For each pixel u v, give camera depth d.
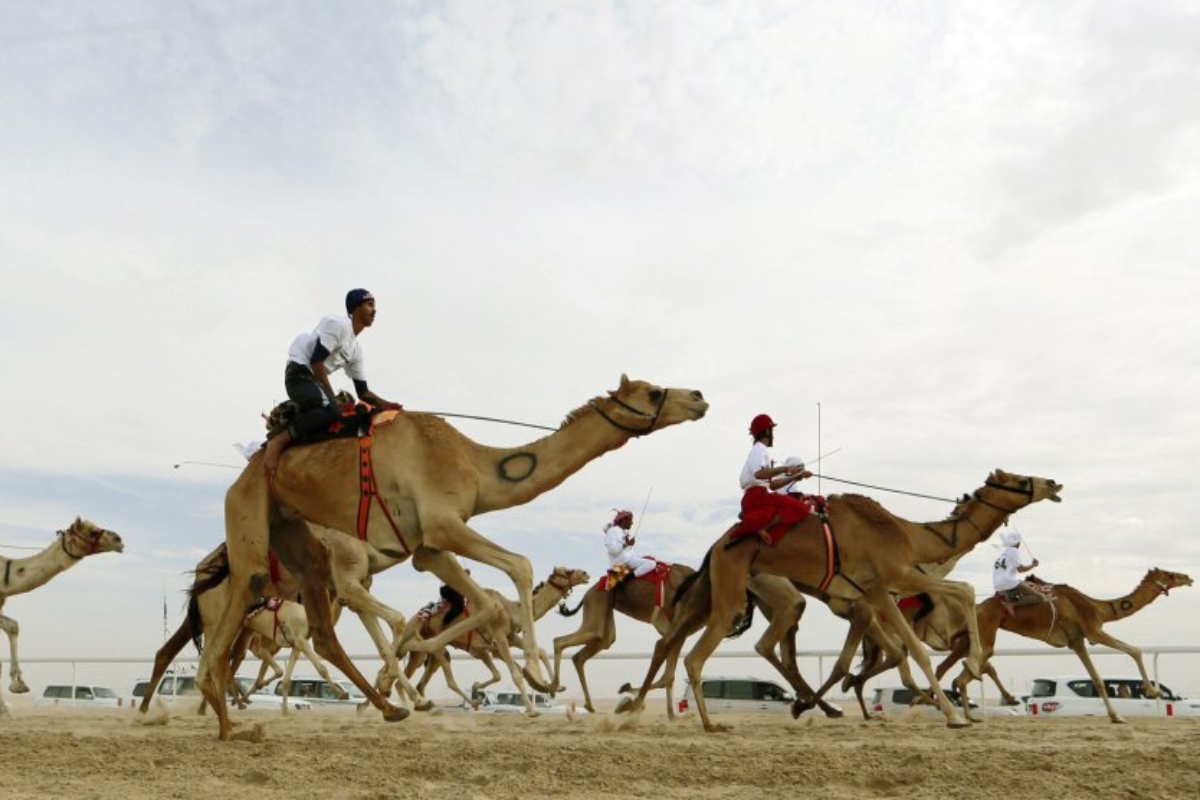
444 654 19.75
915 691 14.85
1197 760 7.55
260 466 9.64
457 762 7.75
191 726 13.11
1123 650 16.86
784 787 7.04
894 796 6.70
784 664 14.30
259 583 9.59
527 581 9.15
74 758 8.11
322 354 9.54
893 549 11.97
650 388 9.89
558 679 16.31
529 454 9.73
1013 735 11.02
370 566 14.31
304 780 7.25
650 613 16.22
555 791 6.89
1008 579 16.92
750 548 11.80
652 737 10.26
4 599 14.98
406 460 9.28
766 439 12.23
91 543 14.91
